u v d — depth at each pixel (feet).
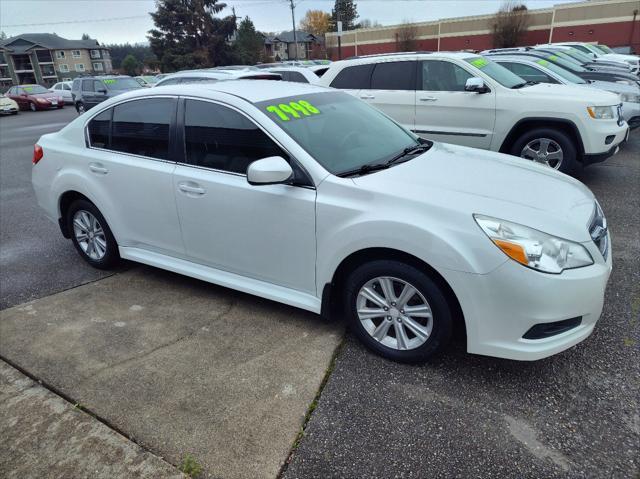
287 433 8.07
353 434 7.99
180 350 10.48
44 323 11.86
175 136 11.76
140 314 12.10
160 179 11.94
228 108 10.94
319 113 11.55
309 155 9.97
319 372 9.55
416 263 8.95
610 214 17.69
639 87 29.32
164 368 9.89
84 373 9.84
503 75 21.89
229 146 10.90
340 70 24.48
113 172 12.98
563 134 19.94
